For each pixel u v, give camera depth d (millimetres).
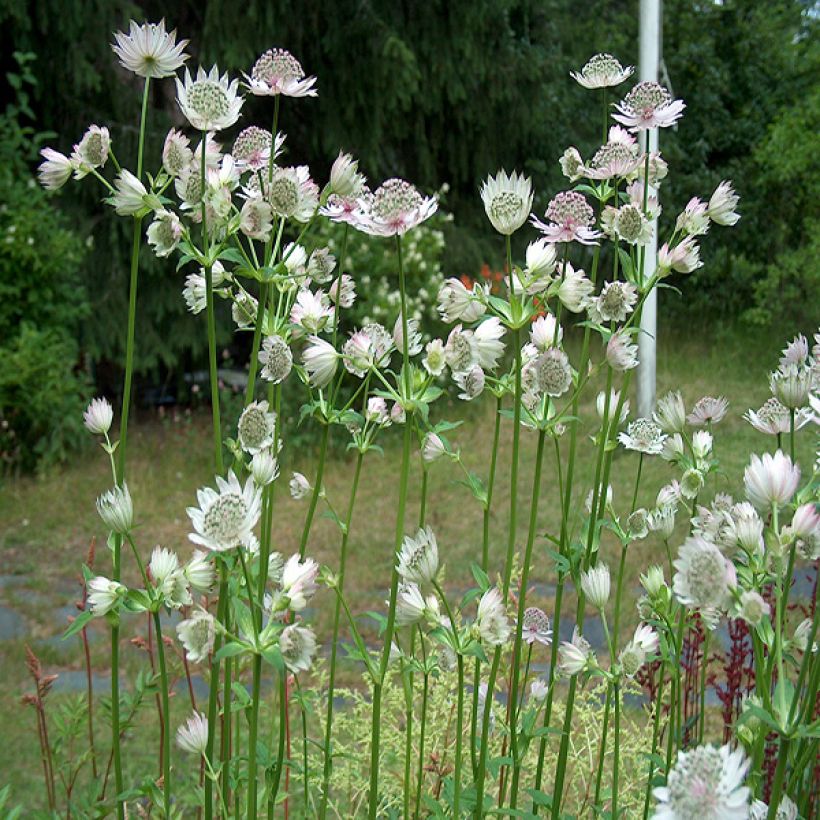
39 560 6180
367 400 1865
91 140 1727
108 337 8953
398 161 10789
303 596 1420
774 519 1270
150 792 1622
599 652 4262
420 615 1556
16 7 8070
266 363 1733
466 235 10586
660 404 1891
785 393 1477
